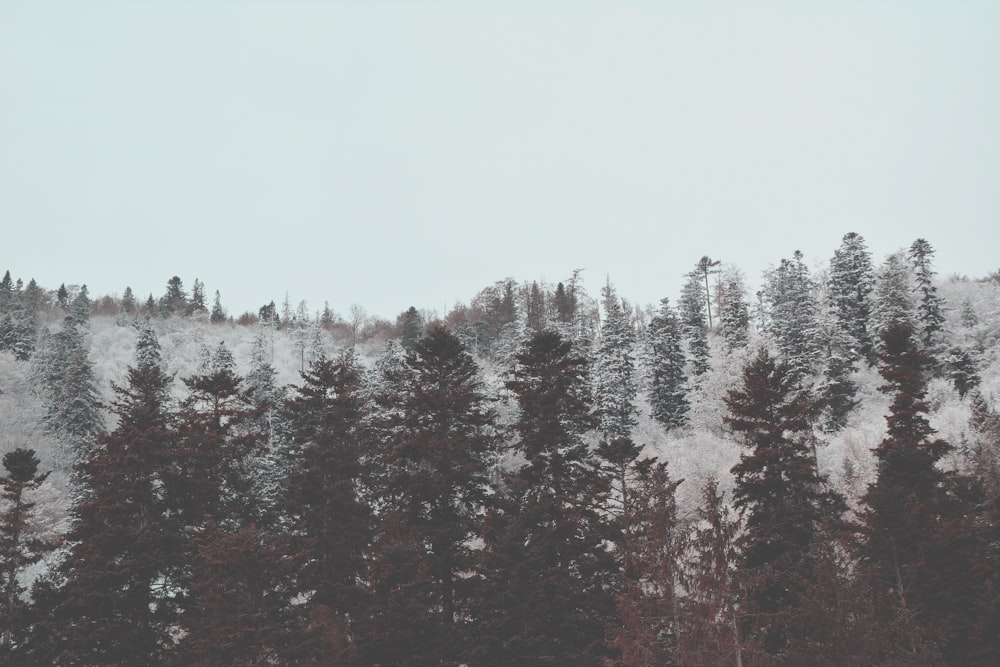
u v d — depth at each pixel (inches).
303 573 847.7
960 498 893.2
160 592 843.4
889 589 729.6
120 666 778.2
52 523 1462.8
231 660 642.8
